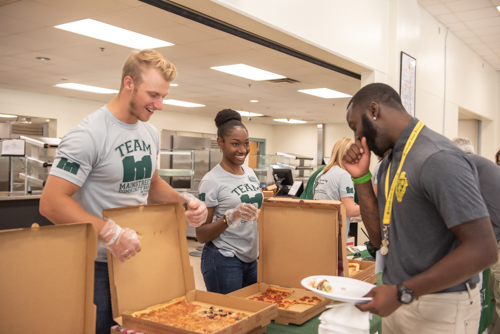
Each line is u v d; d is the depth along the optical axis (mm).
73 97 8539
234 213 1684
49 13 3668
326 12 4258
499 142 10492
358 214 2408
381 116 1123
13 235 942
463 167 946
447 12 6539
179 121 11070
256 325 1238
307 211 1701
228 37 4281
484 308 2764
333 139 13516
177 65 5664
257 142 14484
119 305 1216
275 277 1768
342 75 6031
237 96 8328
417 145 1049
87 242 1084
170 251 1405
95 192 1322
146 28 4016
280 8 3678
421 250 1060
